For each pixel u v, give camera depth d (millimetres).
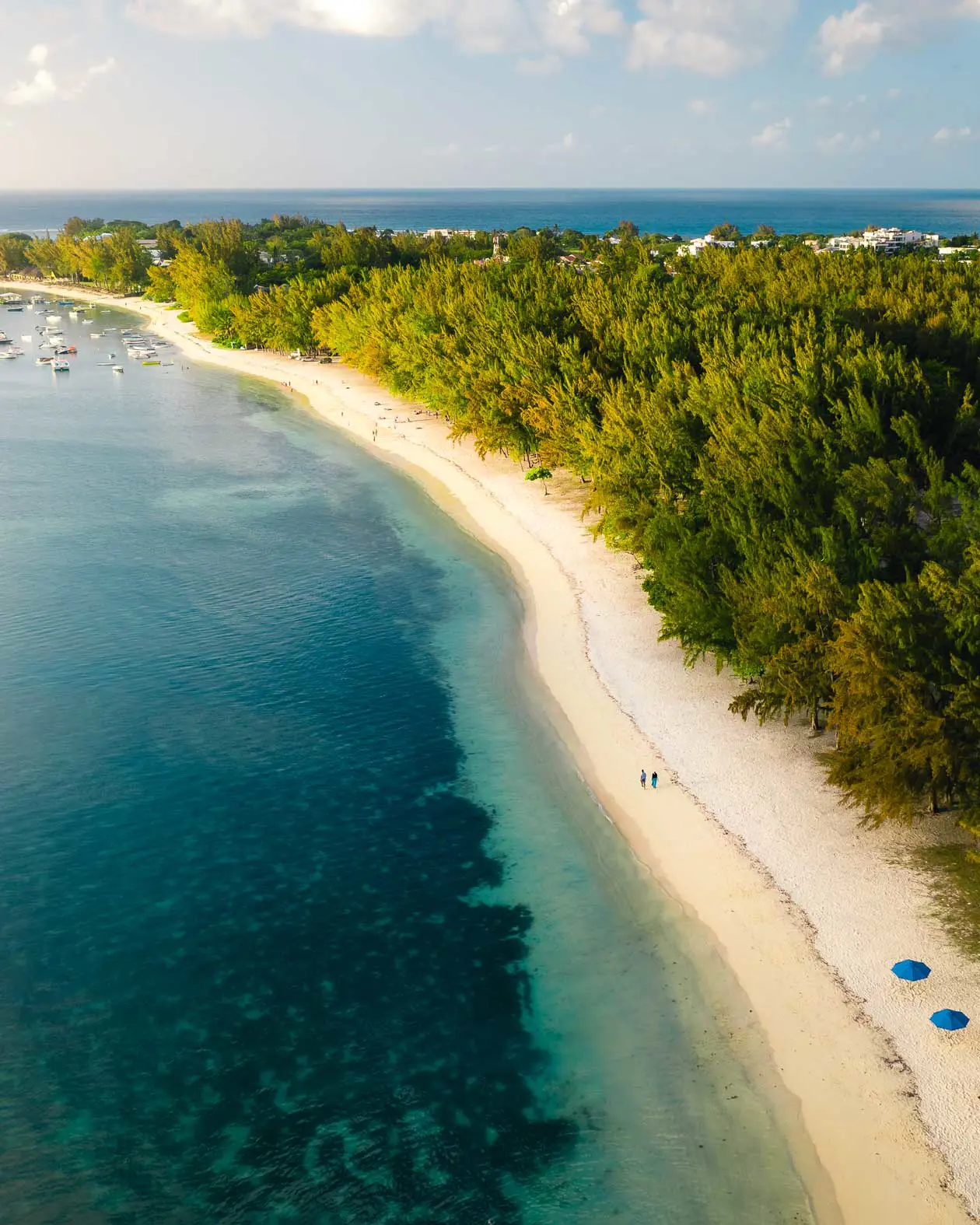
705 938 36156
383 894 39938
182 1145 29609
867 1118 28656
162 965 36562
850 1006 32344
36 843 43312
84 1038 33406
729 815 42375
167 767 49000
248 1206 27719
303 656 60438
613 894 39125
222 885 40750
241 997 35000
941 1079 29438
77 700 55125
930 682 38688
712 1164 28156
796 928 35844
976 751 36969
